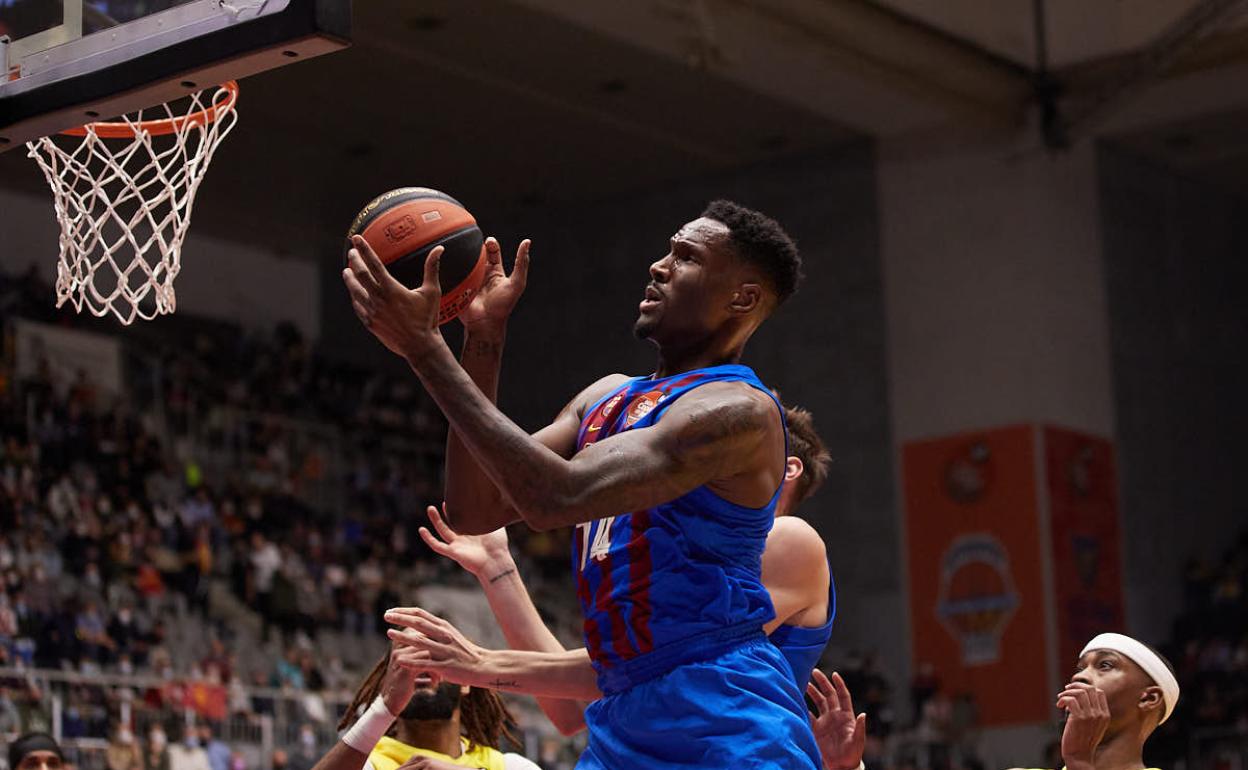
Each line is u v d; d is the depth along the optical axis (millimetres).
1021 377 24469
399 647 3965
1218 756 22219
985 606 24062
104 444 20516
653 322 3262
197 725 15344
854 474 25438
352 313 28031
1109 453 24906
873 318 25594
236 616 19562
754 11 20906
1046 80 24312
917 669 24391
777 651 3162
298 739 16250
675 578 3035
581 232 27406
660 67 22469
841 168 26000
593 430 3197
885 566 24969
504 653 3783
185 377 23609
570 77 22703
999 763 23422
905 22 22516
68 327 22625
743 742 2982
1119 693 4441
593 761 3125
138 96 3670
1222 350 27172
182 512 20531
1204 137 25547
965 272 25016
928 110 24531
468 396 2840
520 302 27750
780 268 3268
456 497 3365
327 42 3357
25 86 3848
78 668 16219
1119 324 25453
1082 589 24062
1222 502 26562
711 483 3049
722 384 3066
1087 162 25375
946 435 24844
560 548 25266
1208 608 25094
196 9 3541
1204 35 21219
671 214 26797
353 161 24906
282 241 27453
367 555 22625
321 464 24359
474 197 26938
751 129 25016
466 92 22906
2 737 13484
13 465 18938
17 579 16531
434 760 3848
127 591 18281
